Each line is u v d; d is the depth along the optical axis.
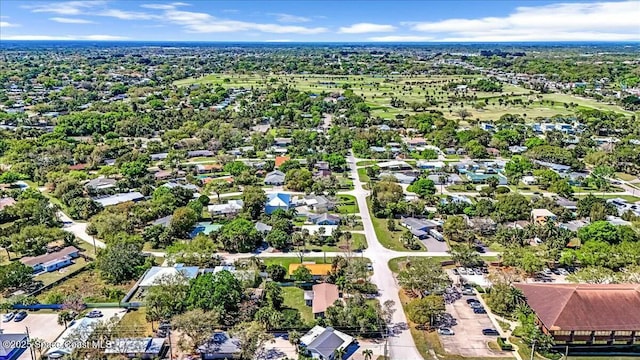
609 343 81.44
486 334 85.19
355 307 88.56
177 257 109.56
